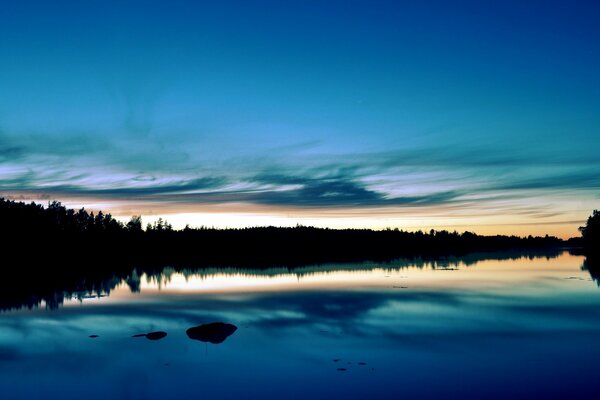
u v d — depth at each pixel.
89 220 138.88
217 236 168.62
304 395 16.97
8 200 111.69
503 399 16.30
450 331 27.52
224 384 18.36
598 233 141.25
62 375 19.81
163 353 23.02
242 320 31.94
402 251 164.00
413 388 17.50
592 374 18.98
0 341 26.06
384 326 29.22
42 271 80.56
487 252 163.12
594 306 36.59
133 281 63.22
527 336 25.94
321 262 103.69
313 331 27.81
